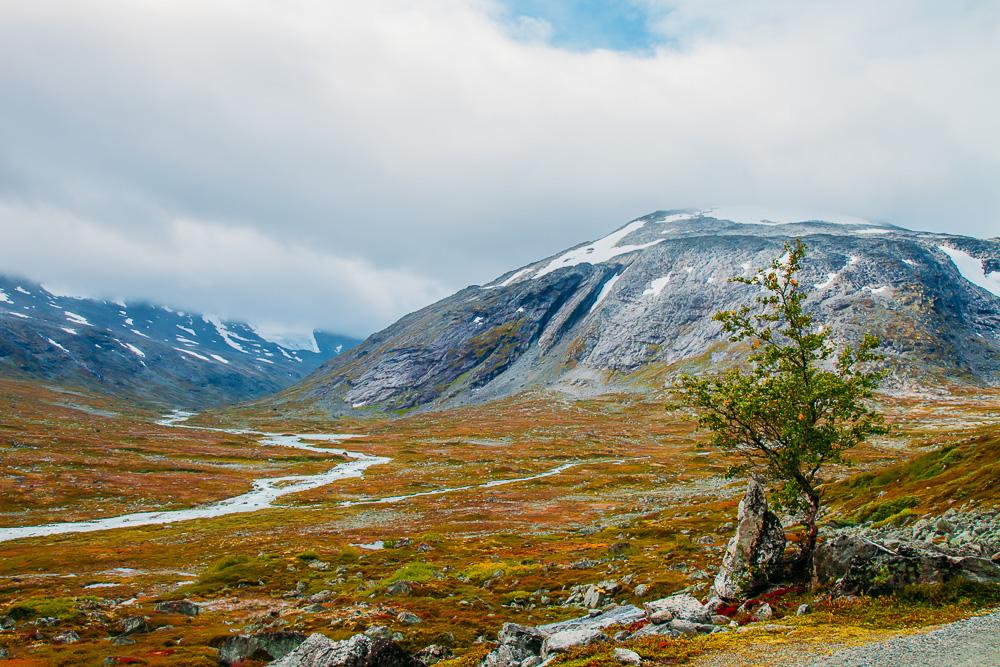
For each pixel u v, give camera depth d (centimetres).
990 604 2011
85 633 3509
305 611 3994
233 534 8981
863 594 2308
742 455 3177
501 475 16088
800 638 1927
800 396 2958
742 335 3184
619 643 2109
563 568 4972
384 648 2356
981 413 19075
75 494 12538
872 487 6347
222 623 3759
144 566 6688
